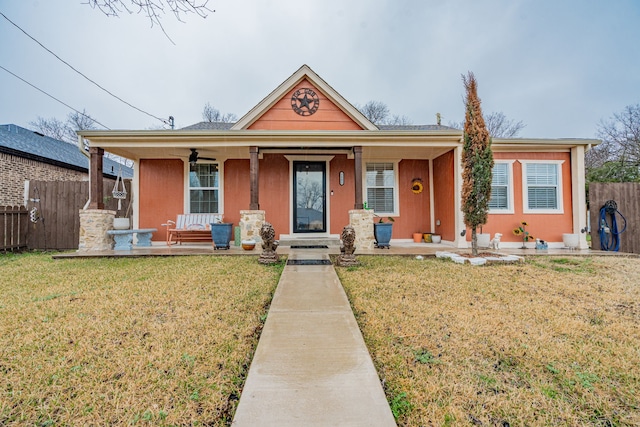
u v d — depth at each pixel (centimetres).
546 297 360
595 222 744
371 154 852
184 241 851
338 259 549
